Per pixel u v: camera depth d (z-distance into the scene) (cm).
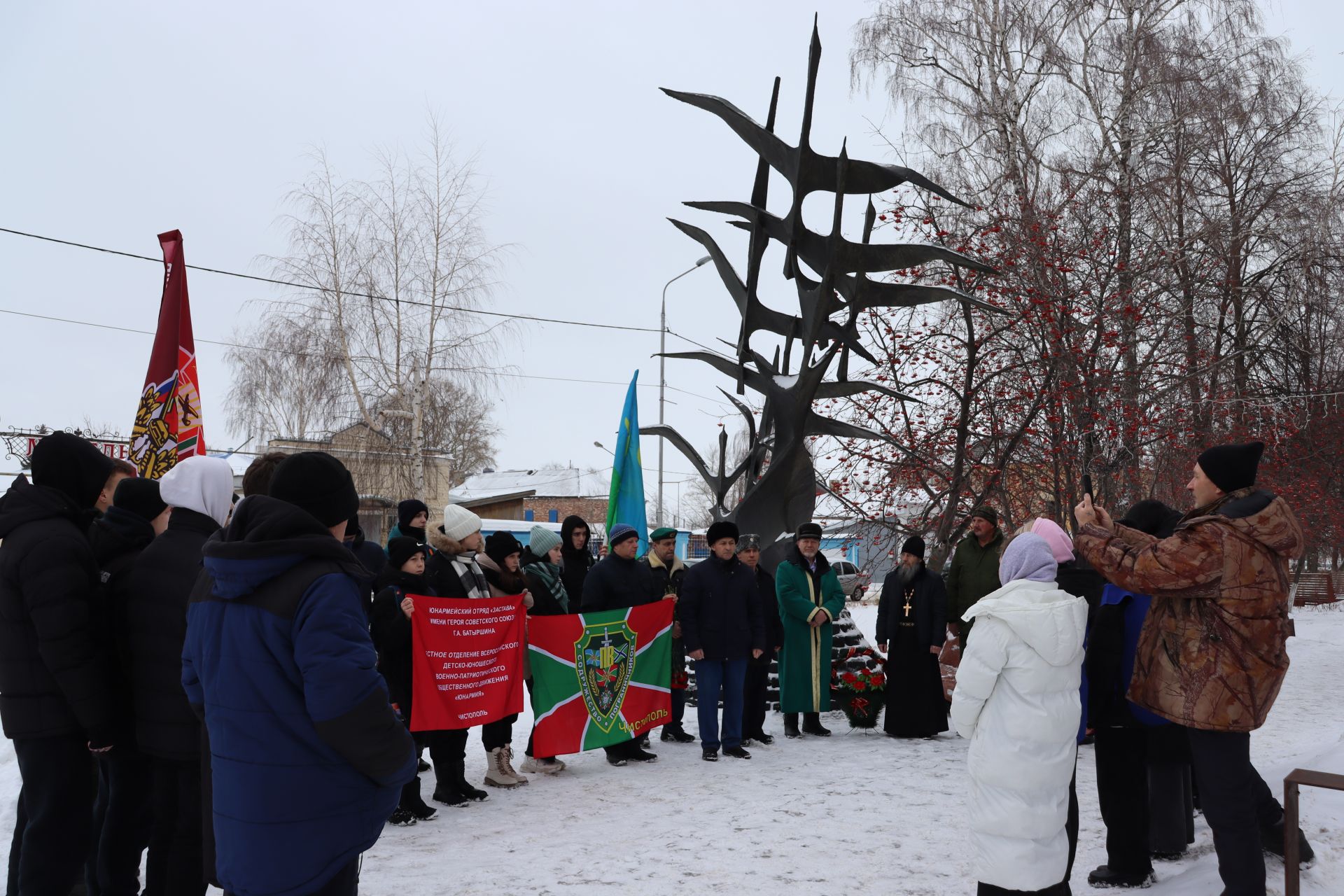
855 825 565
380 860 507
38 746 364
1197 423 1355
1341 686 1153
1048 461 1277
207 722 275
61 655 350
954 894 444
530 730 924
